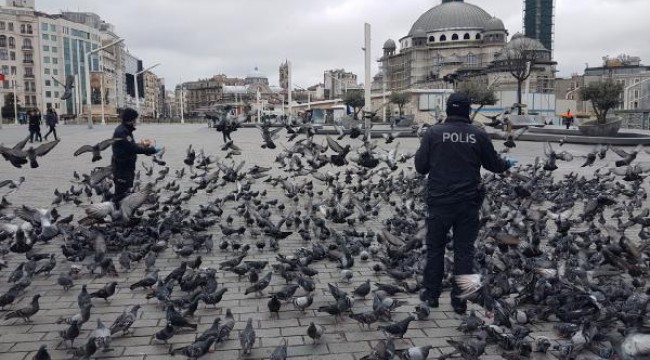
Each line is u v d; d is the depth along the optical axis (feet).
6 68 464.65
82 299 22.84
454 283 22.65
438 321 22.58
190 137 147.33
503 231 31.99
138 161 79.51
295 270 28.17
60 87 494.18
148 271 28.48
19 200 47.14
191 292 24.79
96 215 27.68
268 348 20.06
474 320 20.93
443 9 520.83
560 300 23.09
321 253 31.04
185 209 42.47
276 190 55.42
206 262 31.14
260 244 33.09
